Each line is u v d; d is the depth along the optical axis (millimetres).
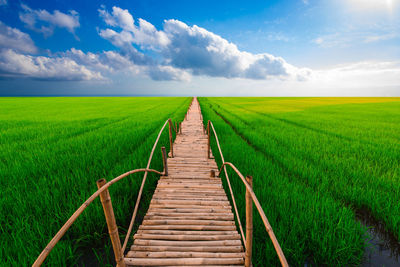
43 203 3512
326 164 5684
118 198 3846
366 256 2799
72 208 3393
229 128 12047
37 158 5824
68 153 6355
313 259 2748
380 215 3426
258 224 3082
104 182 1647
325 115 19688
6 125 12859
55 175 4656
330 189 4395
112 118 17031
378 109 27453
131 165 5434
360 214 3697
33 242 2729
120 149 6969
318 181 4734
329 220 3105
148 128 11305
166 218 3021
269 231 1489
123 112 23031
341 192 4219
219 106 33531
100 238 3096
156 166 5559
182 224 2879
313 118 17141
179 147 7586
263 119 16391
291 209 3475
